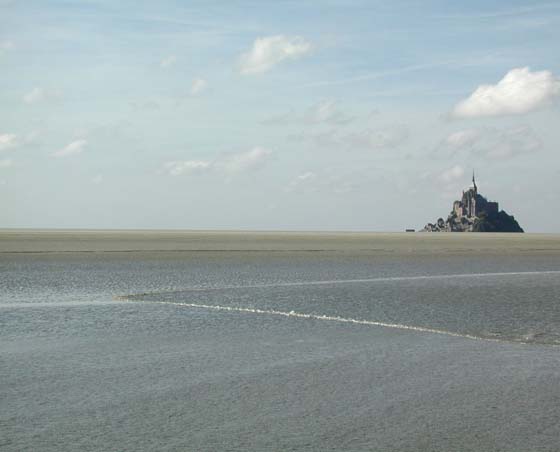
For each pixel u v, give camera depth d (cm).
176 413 963
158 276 3394
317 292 2636
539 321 1895
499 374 1214
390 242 10144
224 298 2416
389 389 1103
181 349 1442
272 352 1412
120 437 857
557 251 7312
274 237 12988
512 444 838
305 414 962
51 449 810
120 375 1194
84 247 6819
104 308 2120
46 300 2341
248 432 880
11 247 6656
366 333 1669
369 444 836
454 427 904
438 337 1617
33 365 1272
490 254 6341
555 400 1039
